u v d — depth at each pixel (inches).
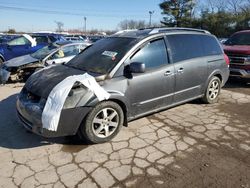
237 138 169.3
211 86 233.0
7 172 129.8
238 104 240.2
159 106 187.9
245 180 126.5
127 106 165.6
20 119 160.1
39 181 123.5
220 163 140.2
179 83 195.9
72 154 146.7
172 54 191.0
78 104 143.6
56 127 138.8
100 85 152.5
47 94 145.1
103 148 153.6
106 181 124.0
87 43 350.9
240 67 302.7
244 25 1382.9
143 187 120.3
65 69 175.9
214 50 232.8
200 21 1533.0
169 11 1624.0
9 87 295.3
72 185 121.0
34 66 310.7
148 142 161.3
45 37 510.6
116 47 178.1
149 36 180.1
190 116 205.9
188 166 136.9
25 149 151.6
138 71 158.4
